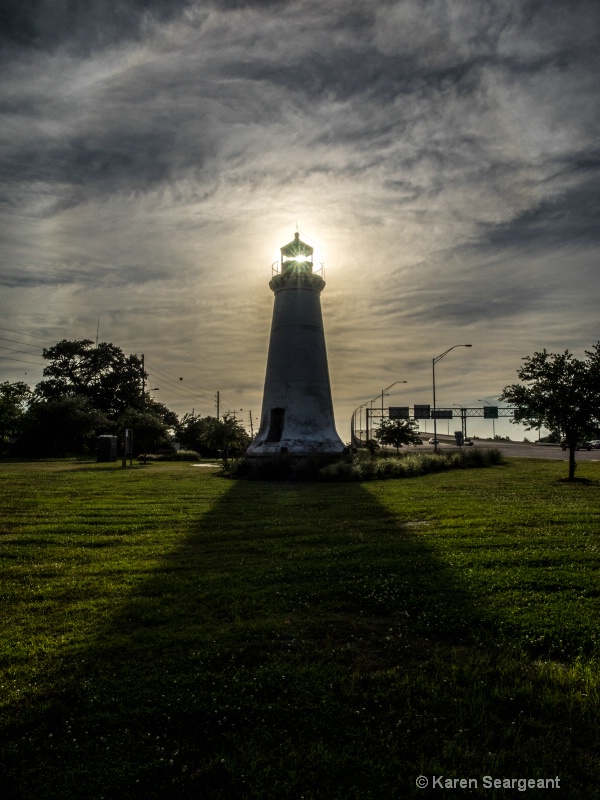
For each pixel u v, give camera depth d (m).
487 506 16.45
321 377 35.41
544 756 4.14
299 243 36.84
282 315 35.88
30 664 5.78
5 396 48.31
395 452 49.84
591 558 9.55
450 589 7.93
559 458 47.28
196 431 73.81
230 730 4.58
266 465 30.00
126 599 7.96
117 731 4.57
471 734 4.46
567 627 6.41
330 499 19.47
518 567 9.05
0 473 33.47
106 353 78.81
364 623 6.86
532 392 26.23
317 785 3.92
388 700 4.93
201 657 5.86
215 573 9.30
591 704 4.81
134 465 44.62
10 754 4.29
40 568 9.82
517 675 5.37
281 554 10.69
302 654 5.94
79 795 3.86
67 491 22.80
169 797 3.85
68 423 61.50
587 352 25.48
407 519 14.57
